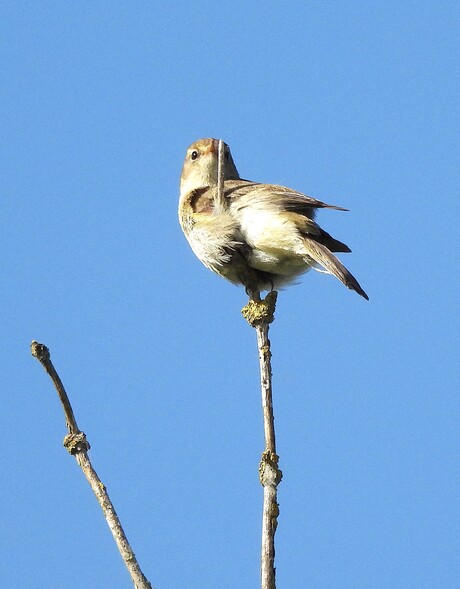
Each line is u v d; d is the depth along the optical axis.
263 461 8.30
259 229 11.10
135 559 7.38
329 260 10.65
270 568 7.76
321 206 11.29
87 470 7.74
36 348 7.92
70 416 7.89
